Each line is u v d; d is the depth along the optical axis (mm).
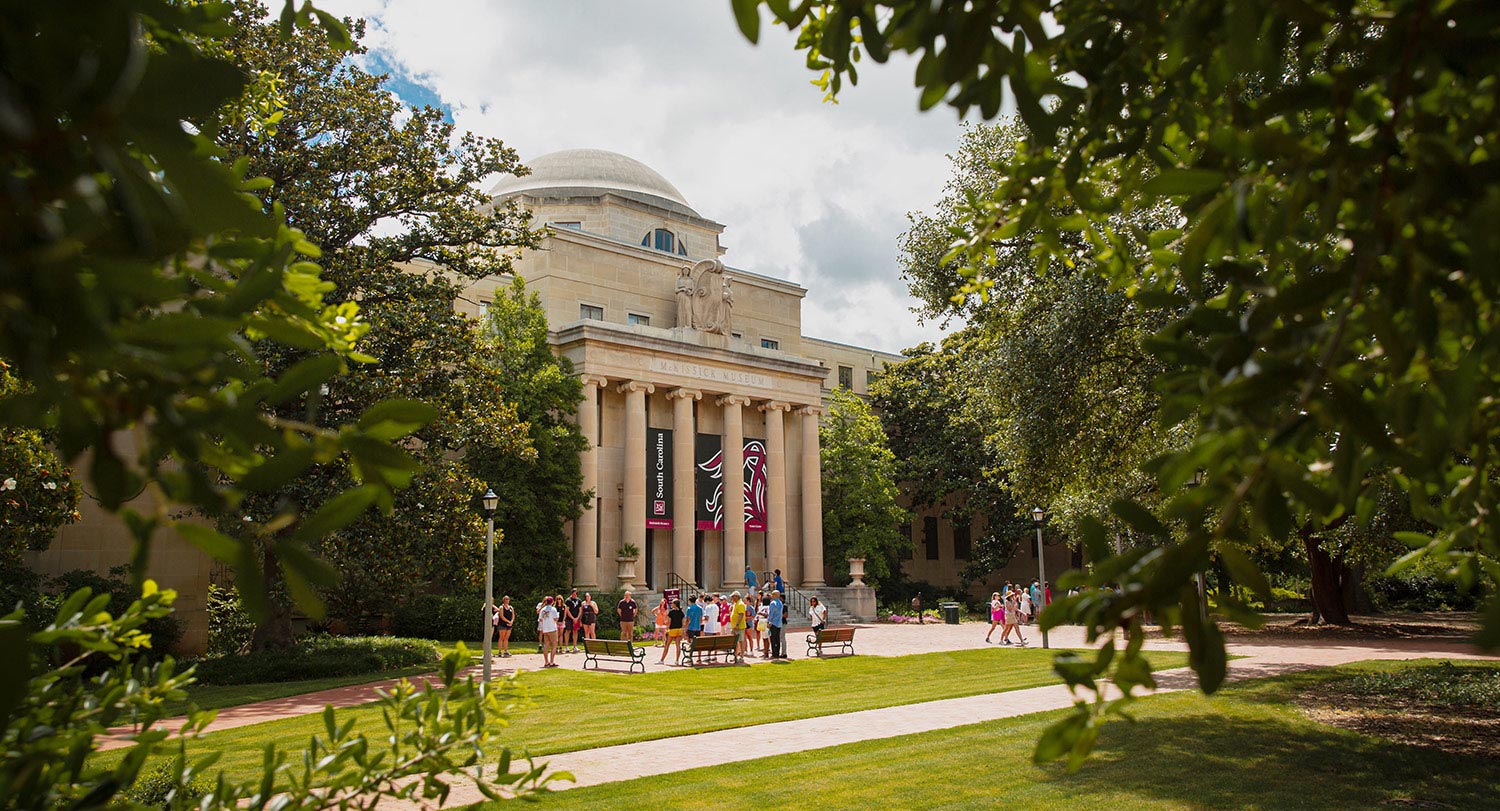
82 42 1079
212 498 1434
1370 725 14664
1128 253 3400
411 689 3312
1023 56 1819
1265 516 1726
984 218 3379
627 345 42688
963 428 54000
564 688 20672
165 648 24641
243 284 1429
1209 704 16703
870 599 47000
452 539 24984
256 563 1464
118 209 1216
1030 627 40688
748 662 27094
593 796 10828
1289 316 1813
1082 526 1922
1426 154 1623
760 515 47062
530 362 39344
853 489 50938
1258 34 1791
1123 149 2637
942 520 63281
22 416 1263
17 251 1031
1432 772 11594
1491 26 1609
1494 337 1686
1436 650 26203
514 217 27703
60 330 1099
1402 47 1729
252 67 20844
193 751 12758
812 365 49938
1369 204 1839
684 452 43938
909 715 16906
